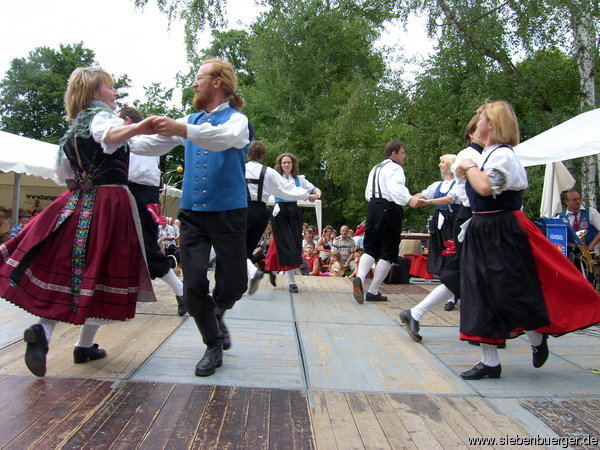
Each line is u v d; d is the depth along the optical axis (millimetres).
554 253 2570
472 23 11070
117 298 2369
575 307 2516
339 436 1859
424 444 1820
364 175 18234
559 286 2514
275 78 23375
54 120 33688
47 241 2307
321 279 6887
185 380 2387
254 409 2074
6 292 2221
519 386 2516
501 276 2496
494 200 2547
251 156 4688
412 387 2455
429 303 3377
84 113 2320
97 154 2350
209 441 1769
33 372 2266
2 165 8266
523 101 12305
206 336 2543
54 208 2377
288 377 2518
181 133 2135
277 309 4367
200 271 2418
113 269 2367
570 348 3354
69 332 3188
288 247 5305
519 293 2482
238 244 2490
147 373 2459
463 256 2688
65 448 1668
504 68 11898
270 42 22172
